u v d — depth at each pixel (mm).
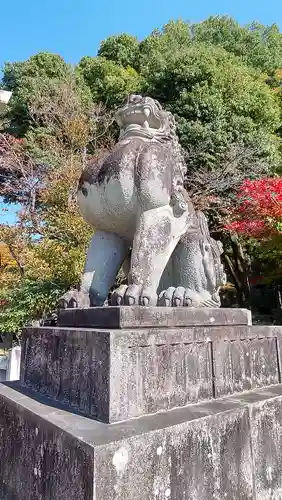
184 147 9609
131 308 1463
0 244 9805
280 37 15289
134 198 1858
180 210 1972
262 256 9086
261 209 6945
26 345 1924
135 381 1332
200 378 1605
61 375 1549
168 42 12969
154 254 1788
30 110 10641
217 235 10586
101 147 9547
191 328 1628
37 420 1337
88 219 2043
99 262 2010
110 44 13719
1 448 1619
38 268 6902
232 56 11523
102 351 1308
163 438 1188
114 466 1036
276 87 12672
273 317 11156
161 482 1153
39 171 9625
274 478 1660
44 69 12336
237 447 1478
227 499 1378
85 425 1212
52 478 1187
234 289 12844
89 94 11492
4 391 1765
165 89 10227
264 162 9734
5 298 7598
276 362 2148
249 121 9844
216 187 9352
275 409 1752
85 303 1845
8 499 1478
